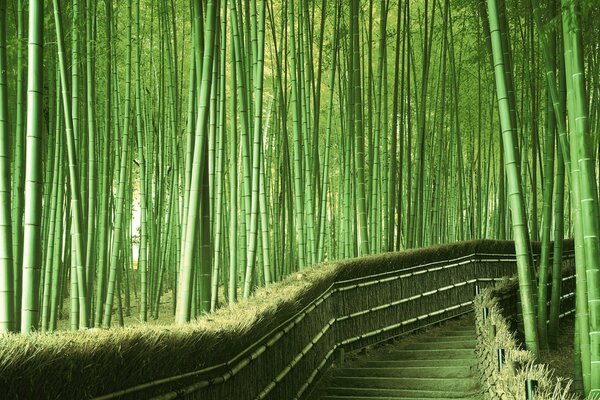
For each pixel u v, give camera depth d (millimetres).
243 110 6156
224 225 9422
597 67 6664
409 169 9477
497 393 3953
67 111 4676
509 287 7754
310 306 5559
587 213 4398
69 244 9383
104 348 2186
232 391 3553
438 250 8703
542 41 5402
